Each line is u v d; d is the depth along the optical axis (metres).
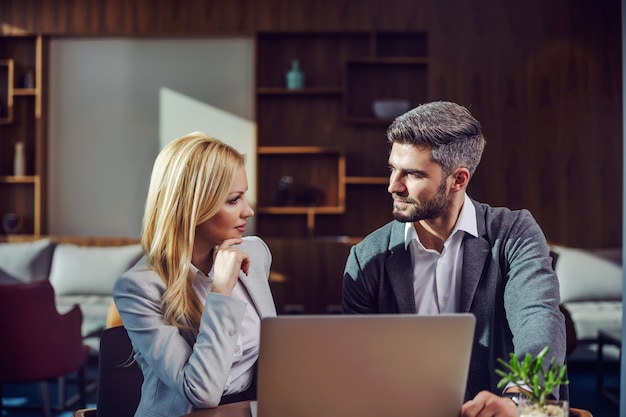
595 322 4.84
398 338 1.37
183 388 1.60
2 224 6.25
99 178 6.22
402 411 1.41
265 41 6.11
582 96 5.81
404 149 1.72
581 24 5.81
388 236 1.94
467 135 1.73
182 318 1.71
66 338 3.77
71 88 6.23
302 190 6.07
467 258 1.85
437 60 5.85
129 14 6.05
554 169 5.81
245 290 1.89
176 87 6.17
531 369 1.37
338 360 1.37
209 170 1.71
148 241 1.75
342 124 6.08
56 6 6.08
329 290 5.78
